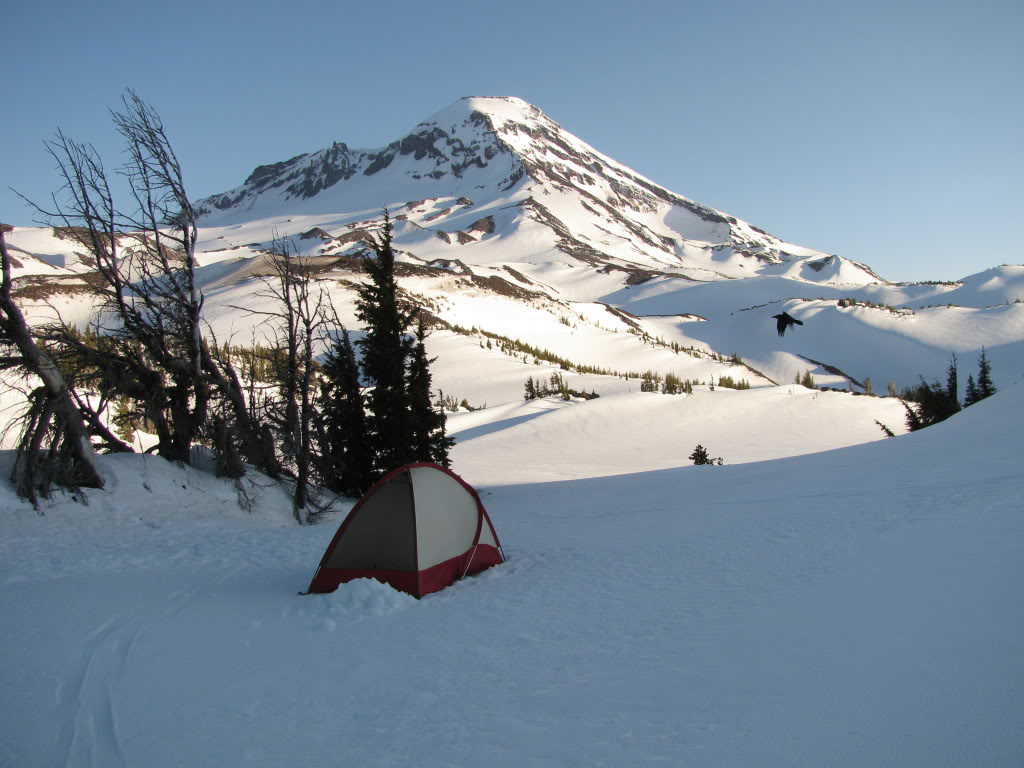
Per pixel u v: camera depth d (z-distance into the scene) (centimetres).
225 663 650
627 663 570
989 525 873
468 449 6550
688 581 864
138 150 1784
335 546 977
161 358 1875
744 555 980
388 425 2512
